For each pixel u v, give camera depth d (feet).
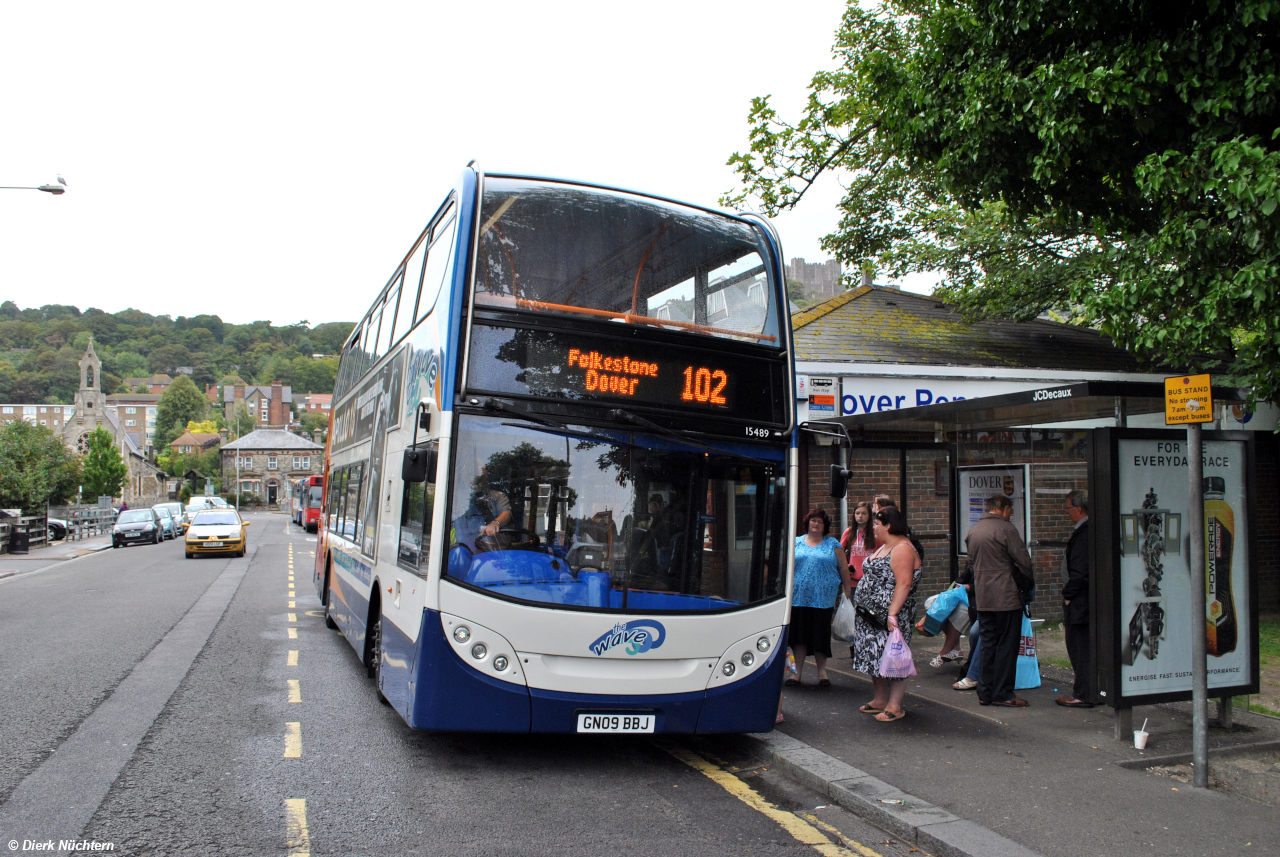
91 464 233.76
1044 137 24.20
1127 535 21.44
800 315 51.70
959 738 22.39
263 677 30.63
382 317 32.76
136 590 61.21
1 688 28.68
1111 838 15.96
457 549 19.43
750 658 20.76
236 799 18.17
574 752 22.12
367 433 32.60
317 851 15.48
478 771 20.34
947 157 27.45
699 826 17.10
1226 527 22.49
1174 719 23.90
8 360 598.34
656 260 21.67
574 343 20.57
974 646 27.76
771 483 21.58
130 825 16.66
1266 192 18.45
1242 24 20.85
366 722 24.56
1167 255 22.20
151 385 631.56
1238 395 22.80
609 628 19.63
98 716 25.03
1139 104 23.11
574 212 21.43
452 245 21.18
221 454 394.93
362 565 30.12
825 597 28.50
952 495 36.47
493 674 19.15
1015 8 25.12
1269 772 19.70
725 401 21.44
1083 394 24.63
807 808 18.35
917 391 42.78
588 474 20.18
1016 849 15.39
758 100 44.32
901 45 42.80
